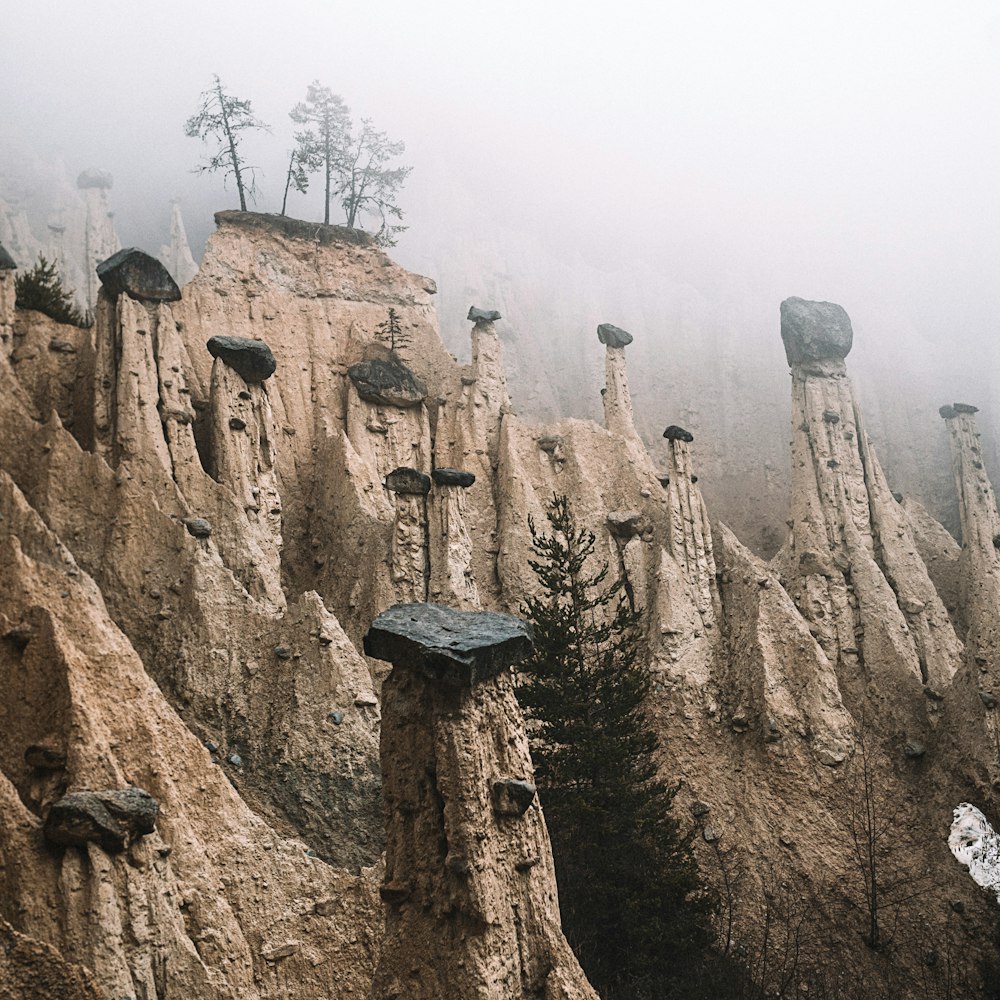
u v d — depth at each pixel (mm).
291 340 48500
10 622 24516
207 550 33656
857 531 47312
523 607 43094
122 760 24234
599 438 48906
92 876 20453
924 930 36250
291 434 45500
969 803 38906
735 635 43188
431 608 17516
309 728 30828
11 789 21219
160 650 31797
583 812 32375
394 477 38938
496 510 45875
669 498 45562
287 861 25719
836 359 50844
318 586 40719
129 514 33344
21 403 35469
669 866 32438
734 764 40281
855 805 39094
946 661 44750
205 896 23422
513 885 16156
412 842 16328
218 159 59844
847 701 43344
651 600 44375
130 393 36562
